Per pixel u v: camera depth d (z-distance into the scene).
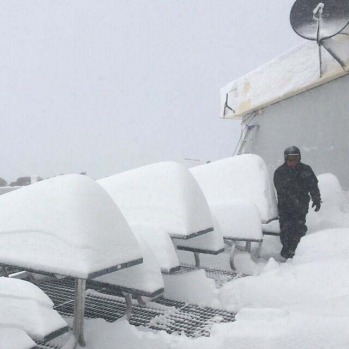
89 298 3.40
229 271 4.37
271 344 2.26
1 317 2.04
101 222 2.42
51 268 2.32
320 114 8.38
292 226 5.30
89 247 2.28
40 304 2.07
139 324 2.89
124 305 3.25
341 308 2.66
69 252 2.28
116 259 2.41
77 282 2.44
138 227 3.43
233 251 4.42
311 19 7.40
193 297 3.45
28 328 1.99
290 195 5.30
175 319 2.99
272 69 9.48
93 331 2.64
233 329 2.53
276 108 9.67
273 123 9.79
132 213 3.81
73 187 2.46
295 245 5.28
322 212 6.59
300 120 8.91
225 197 5.44
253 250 5.33
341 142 7.92
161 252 3.23
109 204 2.57
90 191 2.49
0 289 2.14
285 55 9.03
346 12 6.95
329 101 8.16
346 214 6.42
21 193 2.64
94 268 2.24
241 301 3.29
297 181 5.36
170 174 3.79
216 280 3.98
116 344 2.52
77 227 2.32
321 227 6.18
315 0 7.24
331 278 3.22
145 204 3.78
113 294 3.52
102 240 2.37
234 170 5.51
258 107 10.18
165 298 3.51
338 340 2.18
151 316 3.05
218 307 3.29
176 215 3.59
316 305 2.82
